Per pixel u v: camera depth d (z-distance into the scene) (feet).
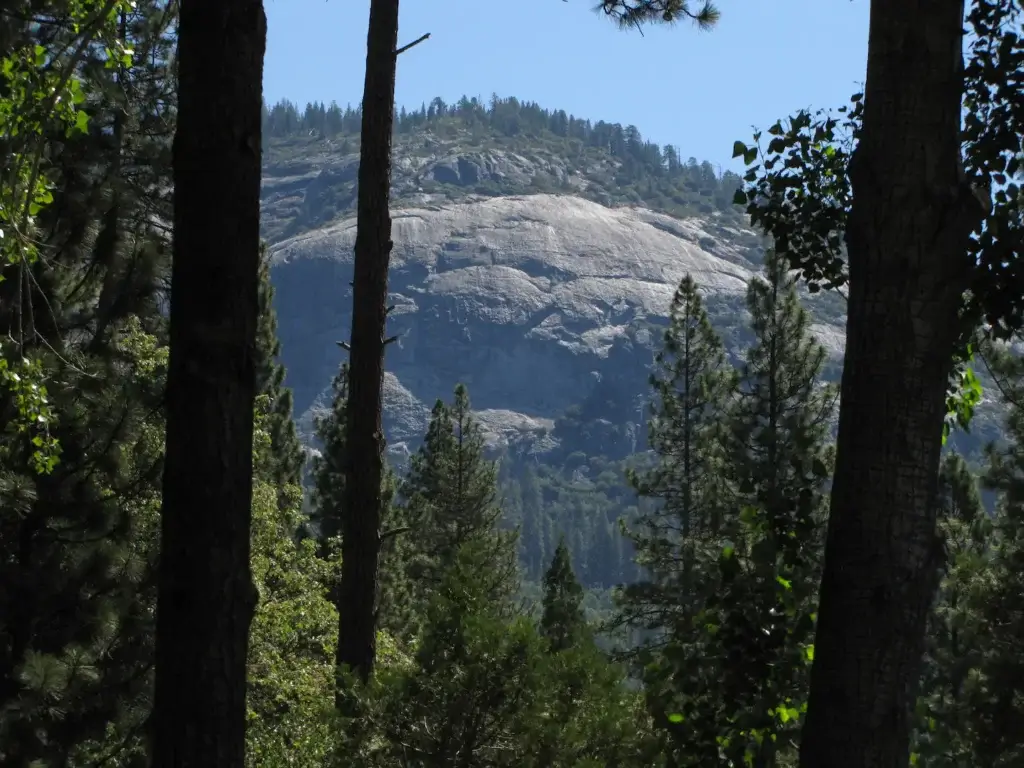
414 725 38.68
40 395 32.83
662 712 27.61
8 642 40.98
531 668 38.86
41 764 39.32
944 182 21.40
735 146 29.48
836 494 21.54
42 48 27.94
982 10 25.86
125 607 42.70
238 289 21.02
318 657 84.07
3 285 40.70
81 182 42.78
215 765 20.31
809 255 29.73
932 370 21.24
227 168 21.01
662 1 45.27
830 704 21.01
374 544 48.34
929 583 21.11
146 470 45.01
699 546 31.22
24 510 40.50
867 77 22.09
